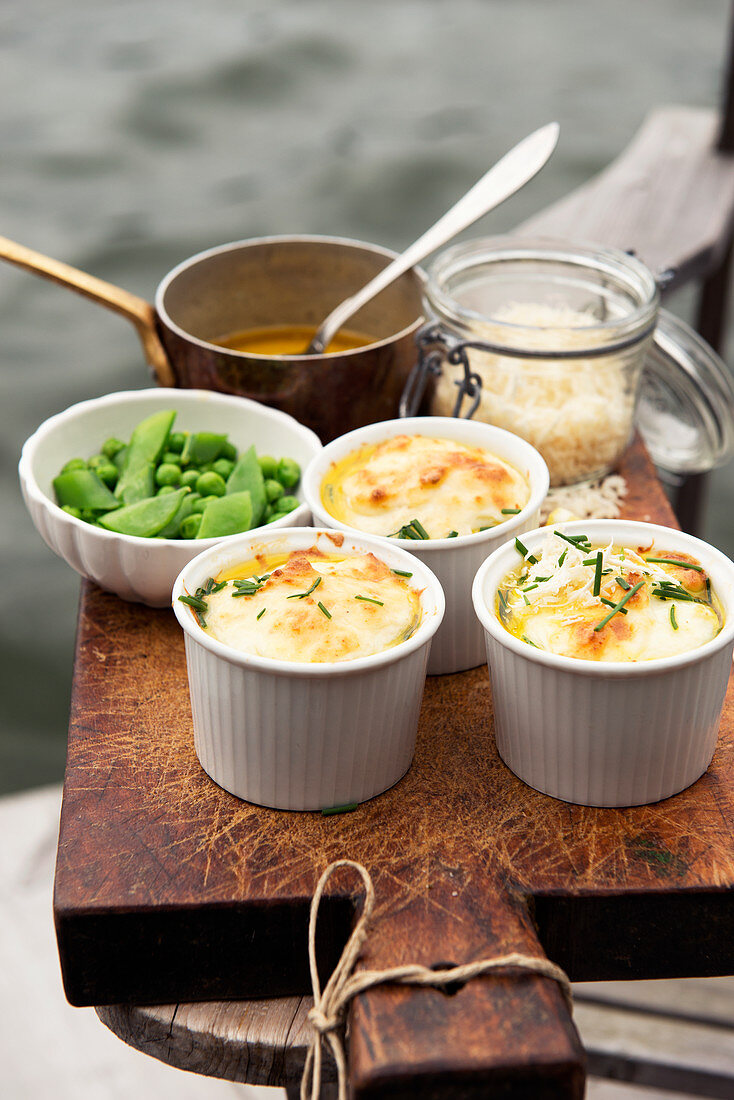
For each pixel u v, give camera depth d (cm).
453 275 96
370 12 298
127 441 94
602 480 95
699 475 142
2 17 299
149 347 96
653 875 76
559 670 76
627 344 91
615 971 78
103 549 86
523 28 287
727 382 103
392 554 82
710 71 259
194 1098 117
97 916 75
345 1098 73
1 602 187
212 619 79
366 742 78
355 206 226
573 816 79
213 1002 78
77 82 265
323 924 76
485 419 93
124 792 80
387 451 88
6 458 196
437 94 258
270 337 103
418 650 77
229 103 259
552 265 97
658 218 117
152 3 306
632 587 78
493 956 73
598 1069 108
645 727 77
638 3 295
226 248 99
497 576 80
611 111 246
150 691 85
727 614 78
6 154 240
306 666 75
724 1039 108
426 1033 71
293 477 91
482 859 77
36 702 178
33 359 205
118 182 234
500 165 94
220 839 78
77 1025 124
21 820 148
